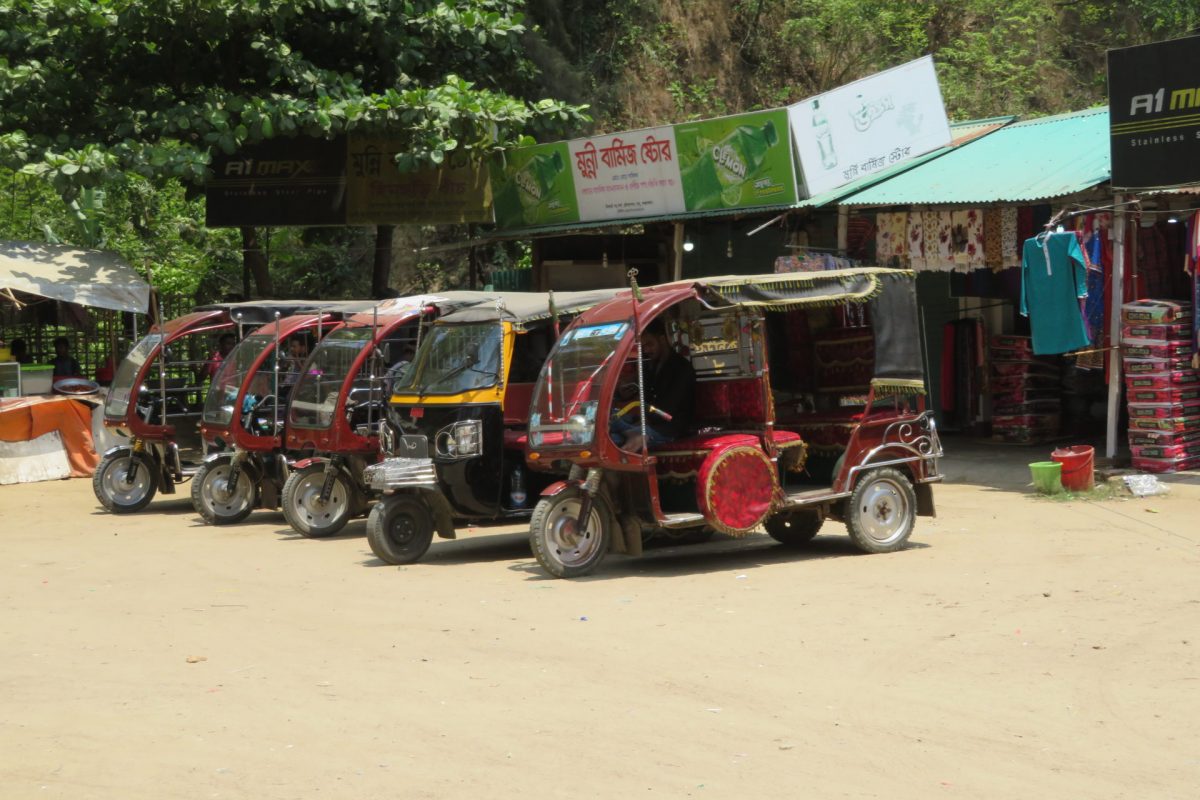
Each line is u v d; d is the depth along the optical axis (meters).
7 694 7.91
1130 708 6.75
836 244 20.53
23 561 13.41
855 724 6.68
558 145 21.97
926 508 12.37
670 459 11.43
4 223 31.44
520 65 26.14
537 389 11.50
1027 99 36.31
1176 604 9.04
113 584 11.79
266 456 15.63
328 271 33.91
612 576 11.23
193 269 31.14
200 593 11.14
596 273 24.25
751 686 7.44
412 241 34.31
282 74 22.69
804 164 18.59
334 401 14.45
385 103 22.12
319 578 11.68
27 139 21.81
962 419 20.44
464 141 22.70
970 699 7.02
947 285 20.61
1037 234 16.08
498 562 12.31
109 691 7.91
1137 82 14.95
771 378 13.20
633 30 35.12
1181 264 16.83
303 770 6.28
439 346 12.99
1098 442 18.86
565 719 6.94
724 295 11.11
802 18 38.03
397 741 6.68
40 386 22.00
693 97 36.47
